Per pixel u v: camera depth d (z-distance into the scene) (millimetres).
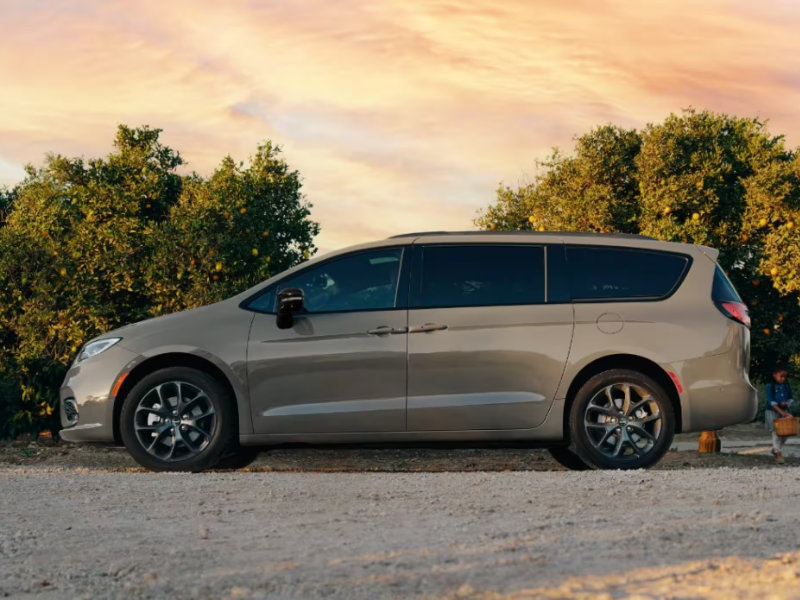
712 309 7785
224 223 15398
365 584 3623
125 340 8023
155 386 7902
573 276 7863
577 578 3611
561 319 7746
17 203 17375
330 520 5207
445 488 6293
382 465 12352
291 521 5199
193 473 7445
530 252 7938
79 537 4789
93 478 7008
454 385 7719
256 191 17156
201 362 7988
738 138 18781
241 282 15055
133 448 7879
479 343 7715
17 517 5402
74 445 14180
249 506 5711
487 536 4582
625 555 4062
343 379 7766
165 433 7906
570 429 7730
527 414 7695
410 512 5422
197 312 8086
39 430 14641
